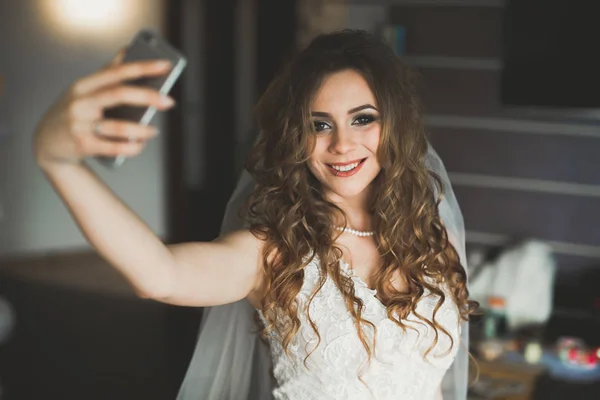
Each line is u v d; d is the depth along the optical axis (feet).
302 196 5.27
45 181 19.22
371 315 5.20
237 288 4.65
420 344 5.33
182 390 6.02
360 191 5.24
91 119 2.58
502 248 14.58
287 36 18.29
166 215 20.51
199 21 22.06
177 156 20.34
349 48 5.11
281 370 5.24
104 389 12.71
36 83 18.75
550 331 11.85
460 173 15.30
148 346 14.57
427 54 15.20
